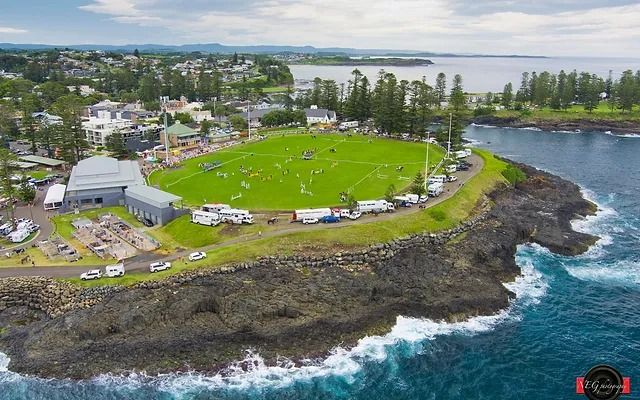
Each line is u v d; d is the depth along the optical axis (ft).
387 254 324.19
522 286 315.78
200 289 274.77
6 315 271.28
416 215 376.48
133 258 313.73
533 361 244.63
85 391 221.05
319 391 223.92
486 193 452.76
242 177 487.20
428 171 499.92
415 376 234.38
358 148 616.39
